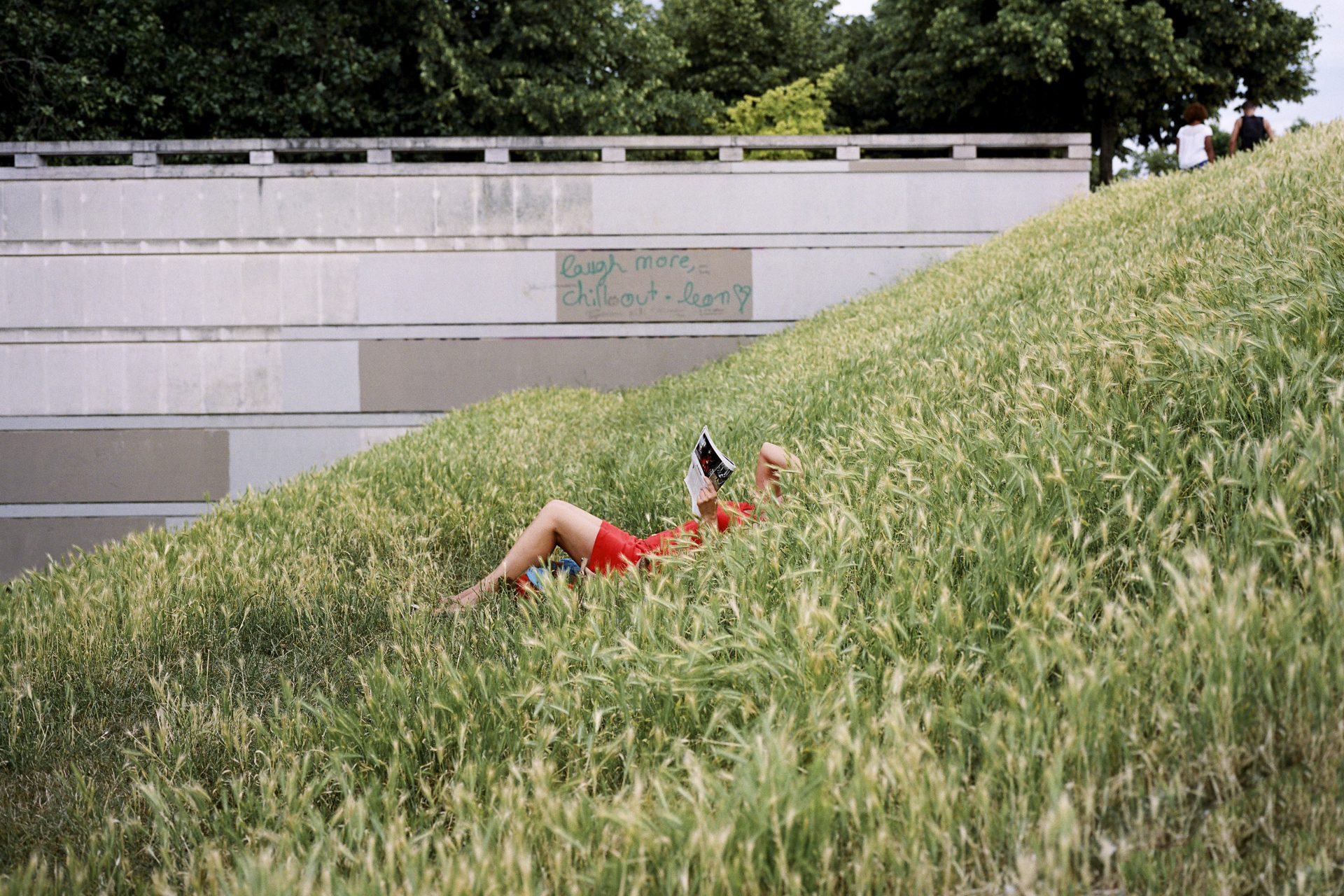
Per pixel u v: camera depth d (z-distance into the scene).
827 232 13.34
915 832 1.71
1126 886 1.66
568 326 13.30
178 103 17.48
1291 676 1.78
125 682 3.72
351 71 18.17
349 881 1.99
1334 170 5.81
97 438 13.08
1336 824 1.64
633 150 21.80
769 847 1.77
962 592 2.52
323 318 13.15
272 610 4.29
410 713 2.78
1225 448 2.81
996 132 26.20
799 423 5.22
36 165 12.88
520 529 5.30
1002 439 3.41
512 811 2.04
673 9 27.83
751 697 2.38
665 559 3.26
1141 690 1.99
